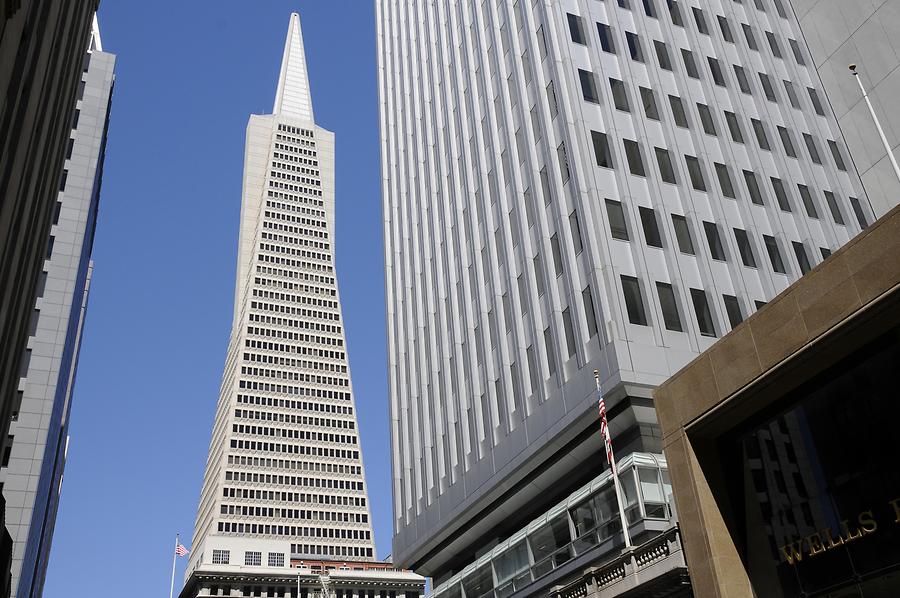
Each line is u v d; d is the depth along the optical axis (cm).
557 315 4462
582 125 4622
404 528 5969
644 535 3353
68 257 8506
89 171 9194
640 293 4141
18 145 2256
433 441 5838
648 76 5078
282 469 19612
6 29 1753
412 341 6512
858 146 2442
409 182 7181
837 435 1981
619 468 3581
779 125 5400
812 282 2000
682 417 2402
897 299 1773
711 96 5212
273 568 15950
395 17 8269
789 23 6081
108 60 10269
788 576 2066
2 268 2333
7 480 7162
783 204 5009
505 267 5181
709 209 4672
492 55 5919
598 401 3734
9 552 3947
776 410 2177
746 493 2247
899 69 2314
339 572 16562
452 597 4944
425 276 6512
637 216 4412
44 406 7606
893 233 1792
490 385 5084
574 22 5053
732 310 4328
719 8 5778
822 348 1962
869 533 1859
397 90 7844
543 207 4856
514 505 4769
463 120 6247
